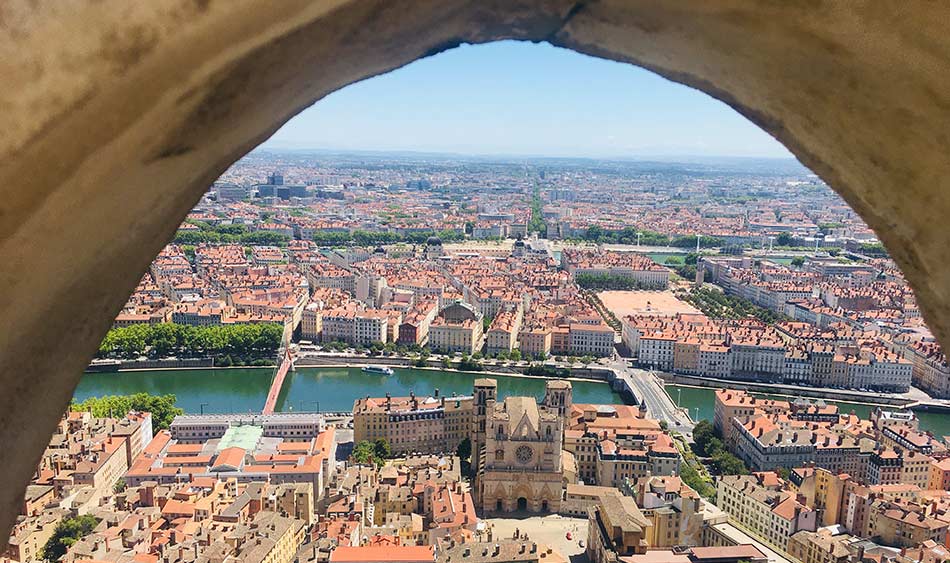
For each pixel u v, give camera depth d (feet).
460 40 30.30
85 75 17.44
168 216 27.35
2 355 23.93
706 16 27.22
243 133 25.85
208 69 19.99
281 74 23.53
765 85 30.73
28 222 19.57
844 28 24.43
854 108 28.25
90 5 16.71
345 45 24.61
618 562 264.31
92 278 25.55
